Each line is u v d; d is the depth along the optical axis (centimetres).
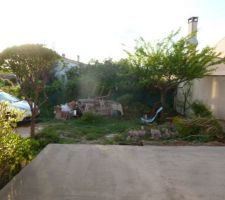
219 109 1128
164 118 1252
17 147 442
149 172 417
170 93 1603
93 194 336
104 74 1503
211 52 1251
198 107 1195
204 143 681
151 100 1509
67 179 383
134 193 341
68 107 1324
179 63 1234
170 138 826
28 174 400
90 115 1183
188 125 834
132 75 1411
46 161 464
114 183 371
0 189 373
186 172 421
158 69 1271
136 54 1323
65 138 876
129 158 491
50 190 346
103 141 838
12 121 448
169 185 368
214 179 392
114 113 1367
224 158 499
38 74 776
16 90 1233
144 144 695
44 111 1345
